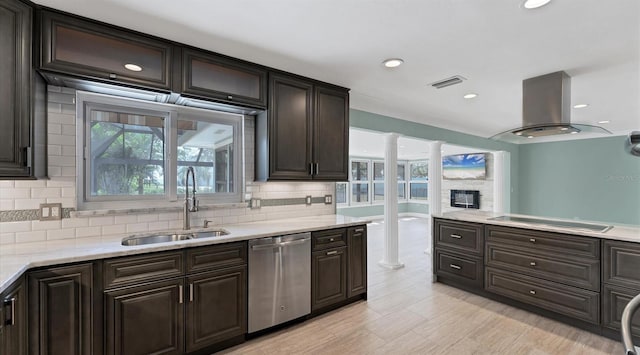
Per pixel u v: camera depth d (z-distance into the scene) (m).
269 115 2.70
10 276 1.33
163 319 1.93
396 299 3.18
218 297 2.15
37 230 2.01
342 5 1.74
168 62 2.16
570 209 6.77
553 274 2.68
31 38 1.71
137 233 2.32
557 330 2.53
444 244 3.61
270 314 2.40
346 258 2.91
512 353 2.19
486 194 8.70
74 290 1.66
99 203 2.26
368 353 2.19
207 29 2.02
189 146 2.68
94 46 1.90
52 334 1.60
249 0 1.69
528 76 2.85
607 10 1.74
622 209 6.11
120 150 2.35
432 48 2.29
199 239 2.10
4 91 1.61
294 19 1.89
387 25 1.96
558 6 1.71
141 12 1.81
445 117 4.57
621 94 3.38
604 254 2.40
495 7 1.73
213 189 2.82
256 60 2.53
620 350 2.22
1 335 1.30
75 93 2.12
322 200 3.54
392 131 4.51
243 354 2.16
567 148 6.84
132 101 2.38
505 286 3.01
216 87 2.38
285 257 2.48
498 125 5.14
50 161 2.04
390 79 2.96
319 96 3.03
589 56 2.39
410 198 10.95
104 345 1.74
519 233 2.92
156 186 2.51
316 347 2.26
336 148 3.16
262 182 3.03
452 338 2.40
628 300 2.28
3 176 1.60
